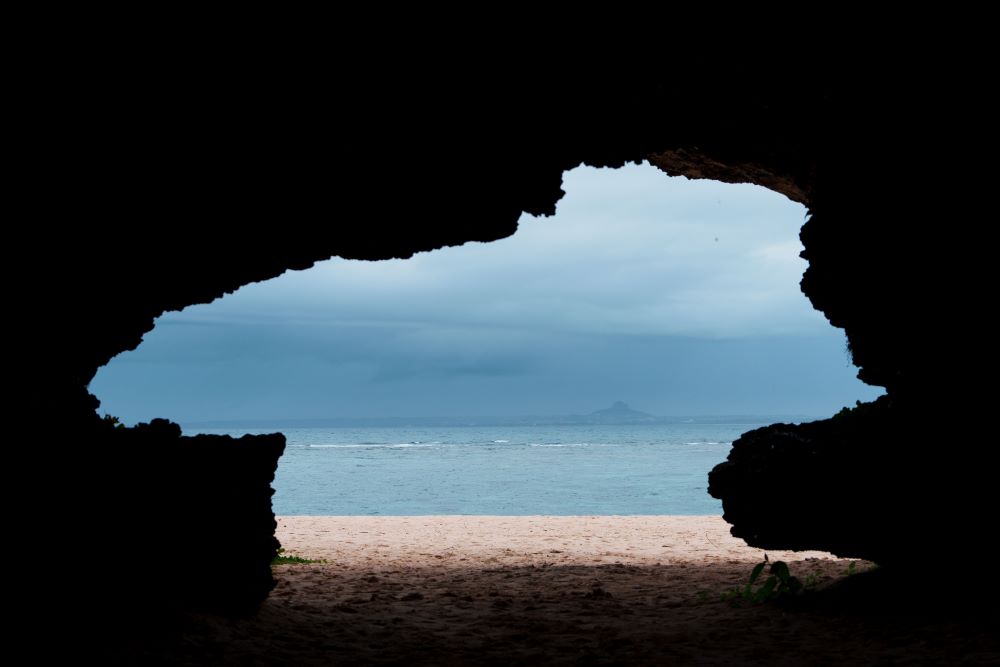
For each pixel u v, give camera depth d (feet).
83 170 22.85
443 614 28.27
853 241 26.27
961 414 23.50
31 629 17.98
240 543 24.22
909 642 20.68
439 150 27.07
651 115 28.27
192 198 25.82
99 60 21.20
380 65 24.45
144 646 19.51
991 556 22.85
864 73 25.32
